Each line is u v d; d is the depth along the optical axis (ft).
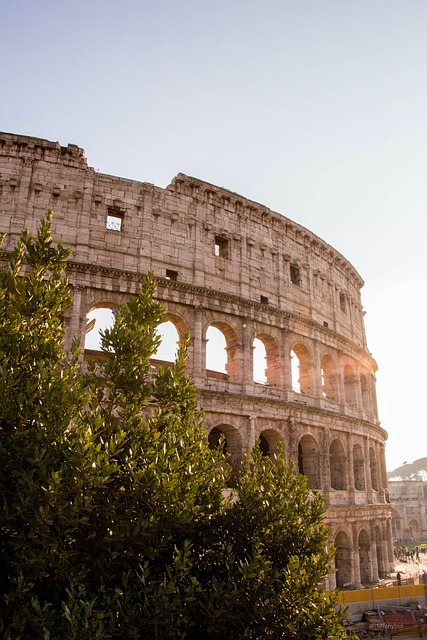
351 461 222.07
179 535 75.00
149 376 165.58
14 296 78.07
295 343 211.20
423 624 168.04
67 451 62.90
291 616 68.18
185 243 191.01
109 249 175.83
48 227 85.46
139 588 66.18
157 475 67.31
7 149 175.42
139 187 188.55
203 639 66.08
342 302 260.01
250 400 181.37
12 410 65.10
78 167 180.55
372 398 278.26
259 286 206.69
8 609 57.16
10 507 62.80
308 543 80.33
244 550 76.07
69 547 62.90
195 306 181.88
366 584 209.15
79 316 162.20
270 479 86.07
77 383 71.87
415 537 578.66
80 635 53.36
